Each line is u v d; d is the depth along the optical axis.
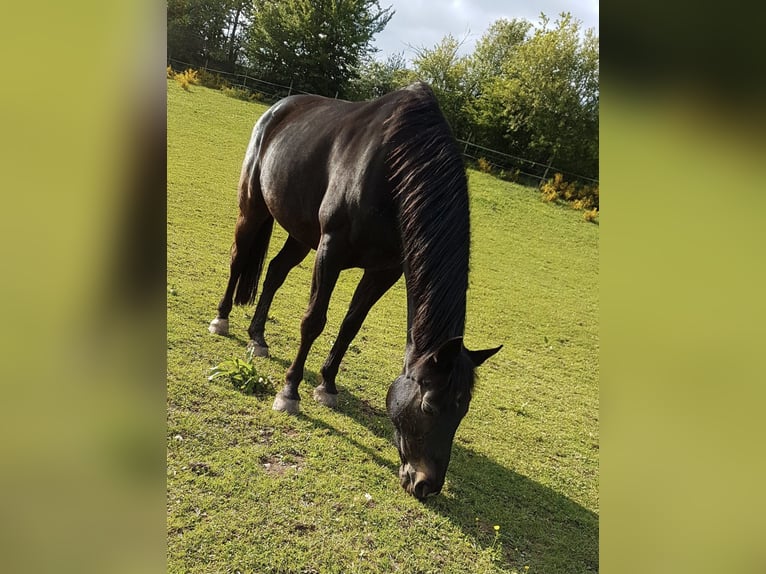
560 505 3.04
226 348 3.88
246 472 2.62
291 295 5.50
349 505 2.56
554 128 15.32
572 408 4.46
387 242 2.91
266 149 3.70
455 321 2.41
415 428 2.33
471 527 2.64
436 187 2.55
